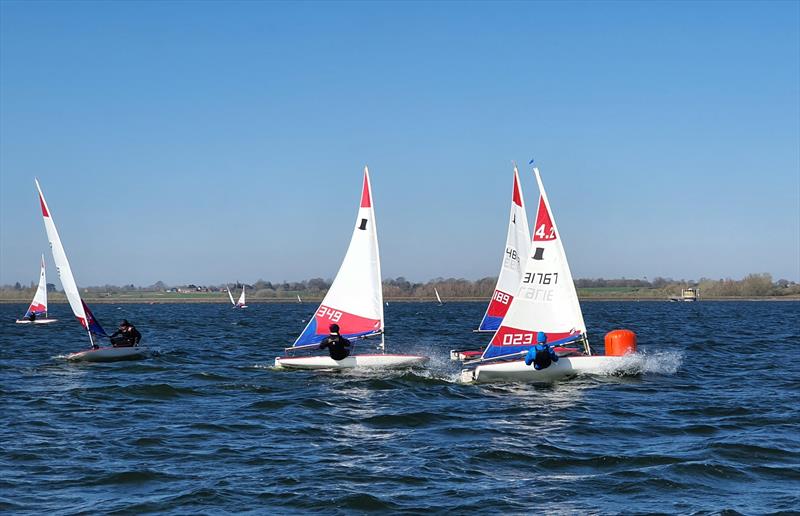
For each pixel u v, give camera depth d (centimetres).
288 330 6612
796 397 2355
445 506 1259
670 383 2650
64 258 3416
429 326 7294
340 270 3031
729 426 1886
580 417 2008
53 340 5250
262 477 1431
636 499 1293
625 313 11238
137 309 16775
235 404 2253
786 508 1238
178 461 1558
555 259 2673
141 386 2570
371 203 3002
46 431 1861
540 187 2670
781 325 7275
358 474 1448
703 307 15338
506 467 1502
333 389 2522
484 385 2584
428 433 1822
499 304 3725
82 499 1306
